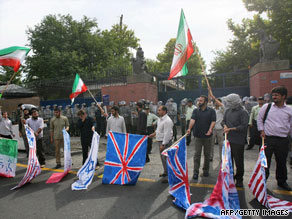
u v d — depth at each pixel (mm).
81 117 5855
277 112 3816
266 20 18562
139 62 13477
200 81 14828
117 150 4637
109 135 4723
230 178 3373
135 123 9930
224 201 3168
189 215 3051
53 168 5859
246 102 9000
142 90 13102
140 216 3139
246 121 4023
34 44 21578
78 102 15383
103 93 14172
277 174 4012
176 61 5180
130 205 3494
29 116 7078
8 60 5887
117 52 29328
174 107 10594
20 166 6227
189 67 28484
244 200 3559
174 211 3273
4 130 6836
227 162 3355
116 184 4469
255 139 6918
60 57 19500
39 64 20234
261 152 3492
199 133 4664
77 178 4930
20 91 15438
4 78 21906
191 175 4902
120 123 5879
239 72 13992
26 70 21297
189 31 5117
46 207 3518
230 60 20859
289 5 14055
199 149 4695
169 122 4625
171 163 3779
